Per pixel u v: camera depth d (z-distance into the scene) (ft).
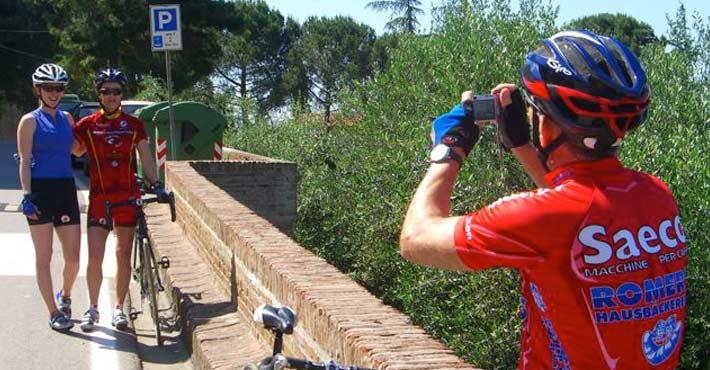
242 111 71.97
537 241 6.50
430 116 27.94
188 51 132.26
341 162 38.58
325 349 12.64
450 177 7.33
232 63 200.64
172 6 42.34
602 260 6.42
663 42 26.61
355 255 36.76
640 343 6.45
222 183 38.70
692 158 20.57
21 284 27.45
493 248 6.61
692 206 19.86
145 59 130.21
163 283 25.85
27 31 168.96
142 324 23.17
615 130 6.75
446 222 6.91
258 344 17.34
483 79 25.36
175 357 20.44
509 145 7.97
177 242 28.89
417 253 7.05
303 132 50.55
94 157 22.02
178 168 34.76
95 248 22.18
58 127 21.66
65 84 21.62
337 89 45.11
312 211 41.65
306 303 13.70
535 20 26.48
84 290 26.94
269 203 39.78
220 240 22.00
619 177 6.80
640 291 6.44
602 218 6.51
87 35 130.31
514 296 22.71
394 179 29.71
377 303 13.14
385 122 32.48
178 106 50.21
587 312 6.41
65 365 19.72
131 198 22.20
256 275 17.56
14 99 174.50
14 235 36.68
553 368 6.64
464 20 27.86
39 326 22.65
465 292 23.93
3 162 84.28
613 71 6.70
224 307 20.39
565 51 6.86
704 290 20.17
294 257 16.76
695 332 20.47
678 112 23.32
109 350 20.74
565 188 6.66
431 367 10.21
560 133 6.95
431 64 29.53
